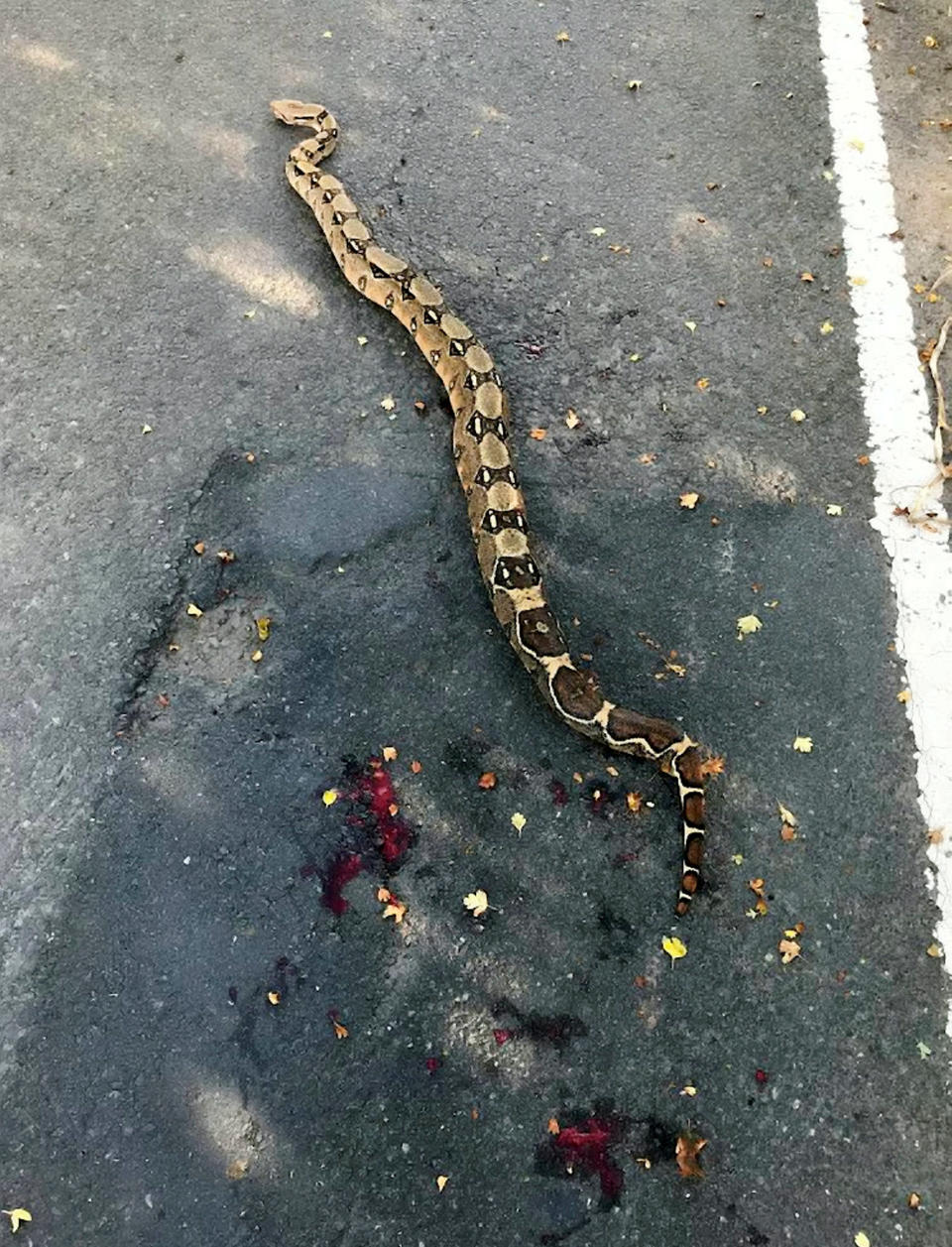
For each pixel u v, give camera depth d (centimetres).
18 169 221
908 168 220
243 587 172
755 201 216
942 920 145
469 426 183
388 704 162
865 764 156
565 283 205
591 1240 128
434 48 242
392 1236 129
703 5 250
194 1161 132
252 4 249
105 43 243
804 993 141
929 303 201
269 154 224
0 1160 132
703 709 161
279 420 189
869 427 188
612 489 182
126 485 181
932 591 171
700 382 193
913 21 245
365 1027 139
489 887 148
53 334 198
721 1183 131
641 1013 140
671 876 148
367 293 202
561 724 160
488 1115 134
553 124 229
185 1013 140
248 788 155
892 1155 132
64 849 150
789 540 176
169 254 209
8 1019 139
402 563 175
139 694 162
